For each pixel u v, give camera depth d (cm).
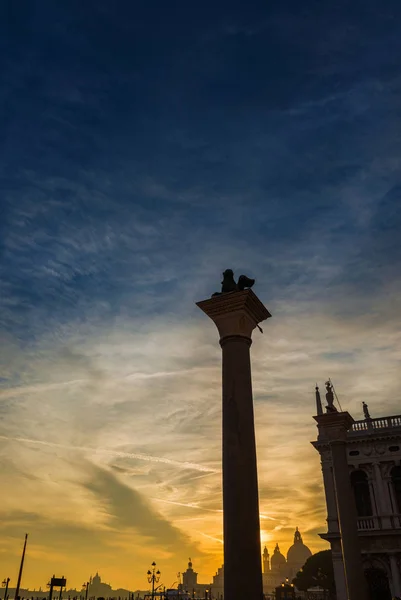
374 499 4441
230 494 1162
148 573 7438
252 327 1398
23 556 6334
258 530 1141
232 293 1352
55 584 5181
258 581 1090
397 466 4500
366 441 4634
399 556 4147
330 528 4428
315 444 4791
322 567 8744
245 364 1314
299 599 7806
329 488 4600
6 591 4253
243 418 1234
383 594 4178
